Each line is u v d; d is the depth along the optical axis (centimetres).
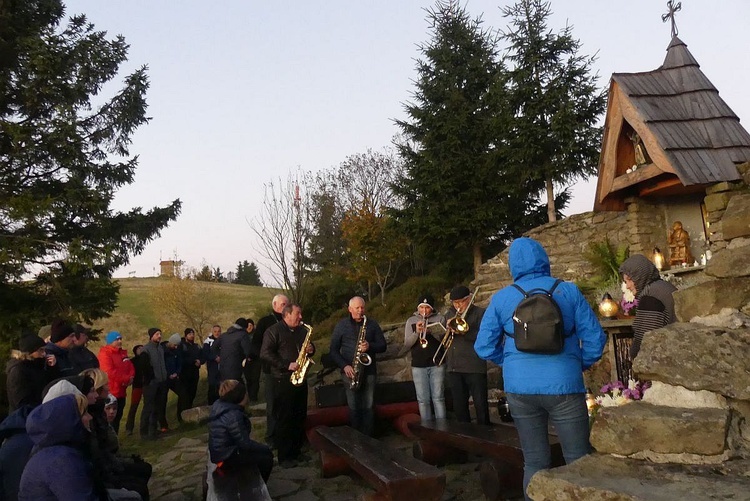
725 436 265
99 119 1708
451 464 601
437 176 1967
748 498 226
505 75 1800
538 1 1792
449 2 2161
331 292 2366
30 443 397
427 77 2098
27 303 1488
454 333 626
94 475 344
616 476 268
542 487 278
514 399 346
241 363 1022
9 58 1524
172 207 1731
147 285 4194
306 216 2105
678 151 866
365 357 668
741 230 341
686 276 923
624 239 1231
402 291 2209
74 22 1745
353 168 2866
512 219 1977
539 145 1741
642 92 930
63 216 1504
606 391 567
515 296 348
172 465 723
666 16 980
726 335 288
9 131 1440
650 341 310
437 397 685
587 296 1097
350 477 594
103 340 3020
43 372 549
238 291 3734
